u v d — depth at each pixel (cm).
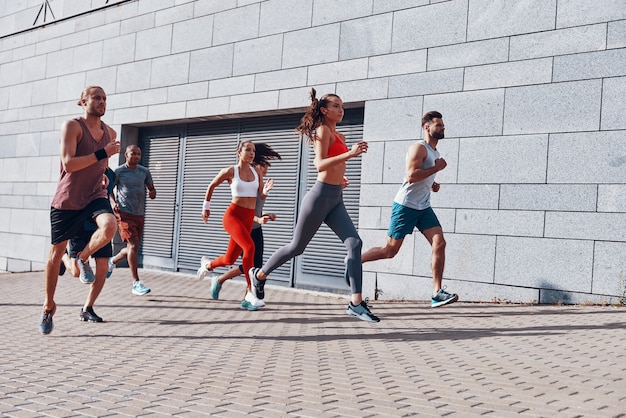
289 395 348
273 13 1052
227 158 1141
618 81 726
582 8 755
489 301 799
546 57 777
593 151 737
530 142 782
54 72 1430
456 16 851
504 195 796
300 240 668
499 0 816
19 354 482
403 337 562
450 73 852
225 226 772
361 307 653
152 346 520
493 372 409
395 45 905
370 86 927
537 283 766
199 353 488
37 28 1481
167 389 365
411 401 334
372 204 912
